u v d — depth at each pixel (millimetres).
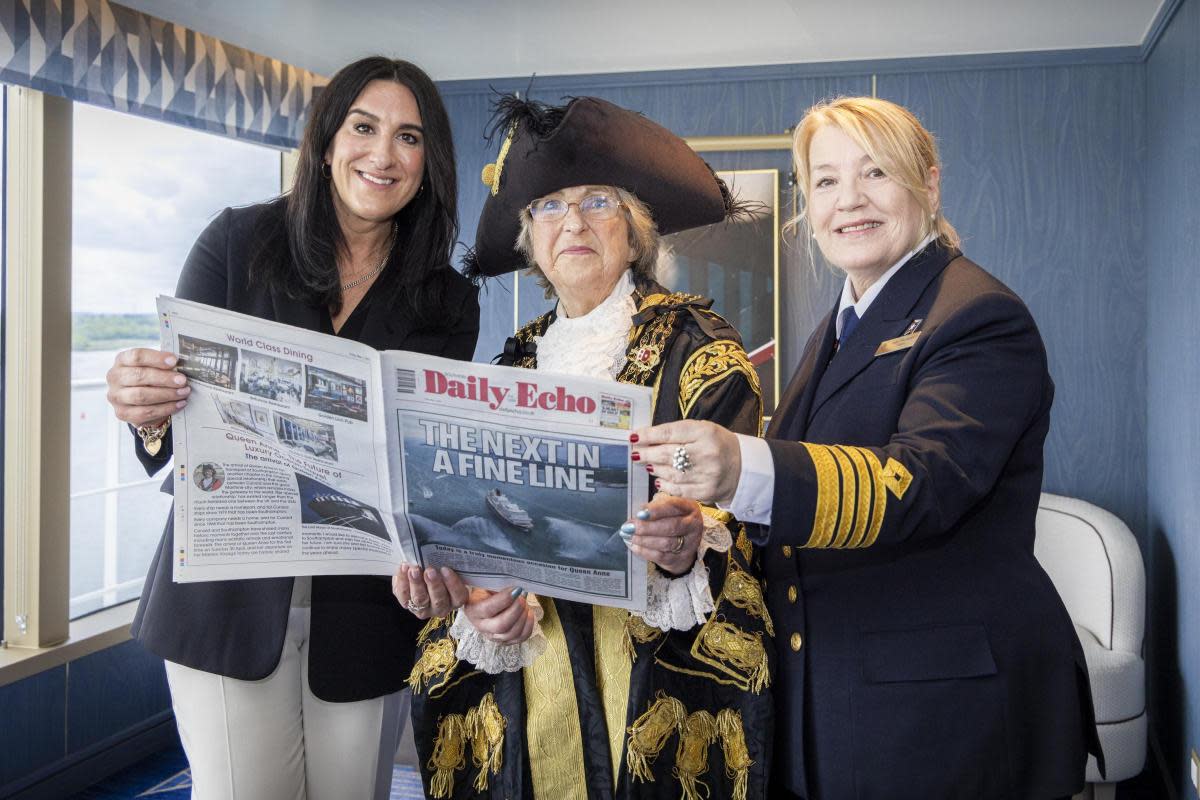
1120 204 3551
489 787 1432
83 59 2912
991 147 3646
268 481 1278
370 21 3291
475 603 1356
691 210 1553
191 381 1260
